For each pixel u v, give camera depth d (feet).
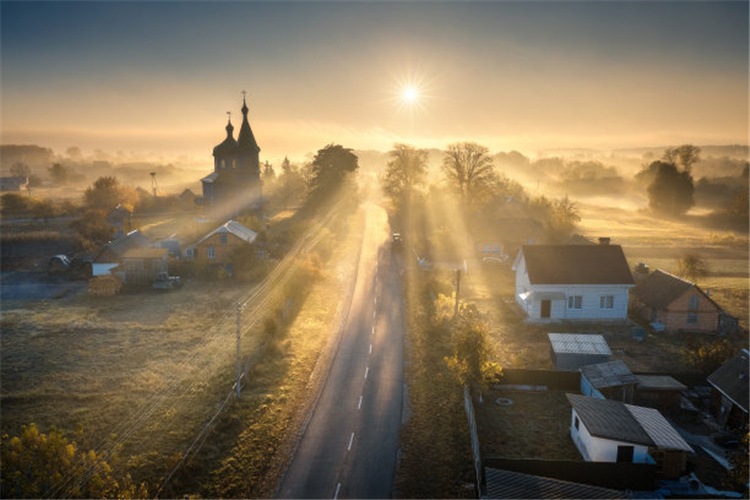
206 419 104.22
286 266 226.99
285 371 127.44
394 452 93.20
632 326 164.14
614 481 81.46
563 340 131.85
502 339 152.15
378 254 276.00
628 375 110.73
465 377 110.01
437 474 86.89
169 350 142.31
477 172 347.36
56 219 364.99
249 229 280.10
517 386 119.55
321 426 101.91
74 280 222.28
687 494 81.35
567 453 93.97
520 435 100.01
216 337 152.35
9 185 648.79
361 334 153.99
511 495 72.79
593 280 165.89
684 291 158.20
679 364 134.72
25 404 111.45
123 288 207.62
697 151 561.43
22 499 70.59
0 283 216.95
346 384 120.47
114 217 330.95
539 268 168.66
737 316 180.04
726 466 90.63
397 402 111.86
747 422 97.96
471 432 98.48
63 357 137.28
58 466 76.43
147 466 87.81
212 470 87.15
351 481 84.84
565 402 114.01
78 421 103.86
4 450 74.54
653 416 94.99
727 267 270.26
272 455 92.07
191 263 230.27
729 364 108.88
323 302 187.11
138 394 115.85
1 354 139.13
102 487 75.20
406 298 192.03
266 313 174.91
